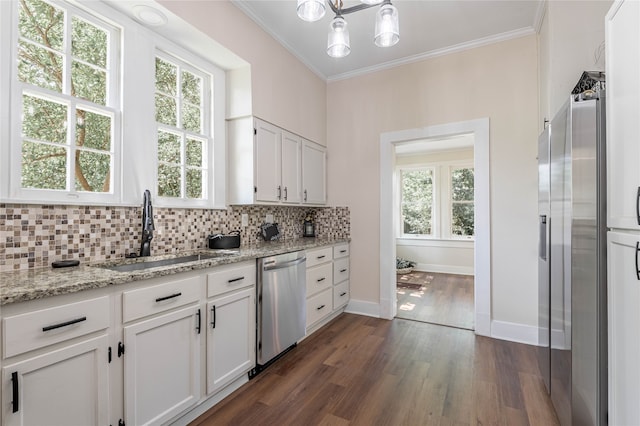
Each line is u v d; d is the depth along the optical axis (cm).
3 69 147
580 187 138
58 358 113
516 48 285
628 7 105
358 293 359
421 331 302
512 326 282
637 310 101
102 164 189
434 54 319
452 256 601
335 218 375
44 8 165
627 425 108
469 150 592
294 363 237
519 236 281
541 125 266
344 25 162
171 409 156
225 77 271
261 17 262
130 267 184
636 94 101
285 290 244
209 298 178
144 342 143
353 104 366
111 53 193
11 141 149
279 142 296
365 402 188
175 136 236
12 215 147
